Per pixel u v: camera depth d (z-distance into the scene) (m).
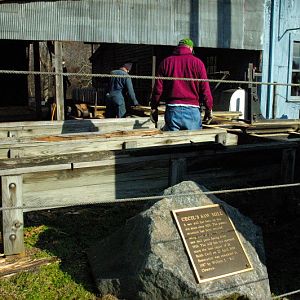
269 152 4.85
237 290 3.13
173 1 10.60
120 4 10.09
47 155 3.92
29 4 9.25
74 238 4.24
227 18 11.23
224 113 8.02
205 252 3.26
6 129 5.88
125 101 9.59
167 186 4.38
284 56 12.21
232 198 5.45
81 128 6.47
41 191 3.82
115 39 10.15
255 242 3.57
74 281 3.48
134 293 3.19
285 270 3.80
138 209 5.11
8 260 3.66
